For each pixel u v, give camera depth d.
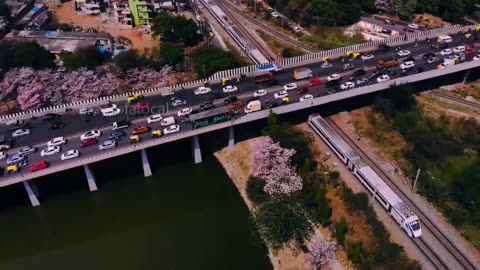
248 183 114.56
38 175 105.75
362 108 138.75
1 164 109.50
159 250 104.69
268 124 122.44
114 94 140.25
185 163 126.06
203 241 105.44
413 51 152.00
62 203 114.56
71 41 173.62
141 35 184.38
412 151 118.94
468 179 106.94
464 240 96.25
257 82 136.75
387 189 103.50
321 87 133.88
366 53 151.38
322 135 124.12
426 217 101.75
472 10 188.50
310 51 168.75
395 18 190.75
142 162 119.31
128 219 113.62
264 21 194.50
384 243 95.00
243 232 106.25
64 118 125.75
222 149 128.50
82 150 112.38
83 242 109.44
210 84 138.38
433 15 192.50
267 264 97.62
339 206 105.94
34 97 132.62
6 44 160.12
